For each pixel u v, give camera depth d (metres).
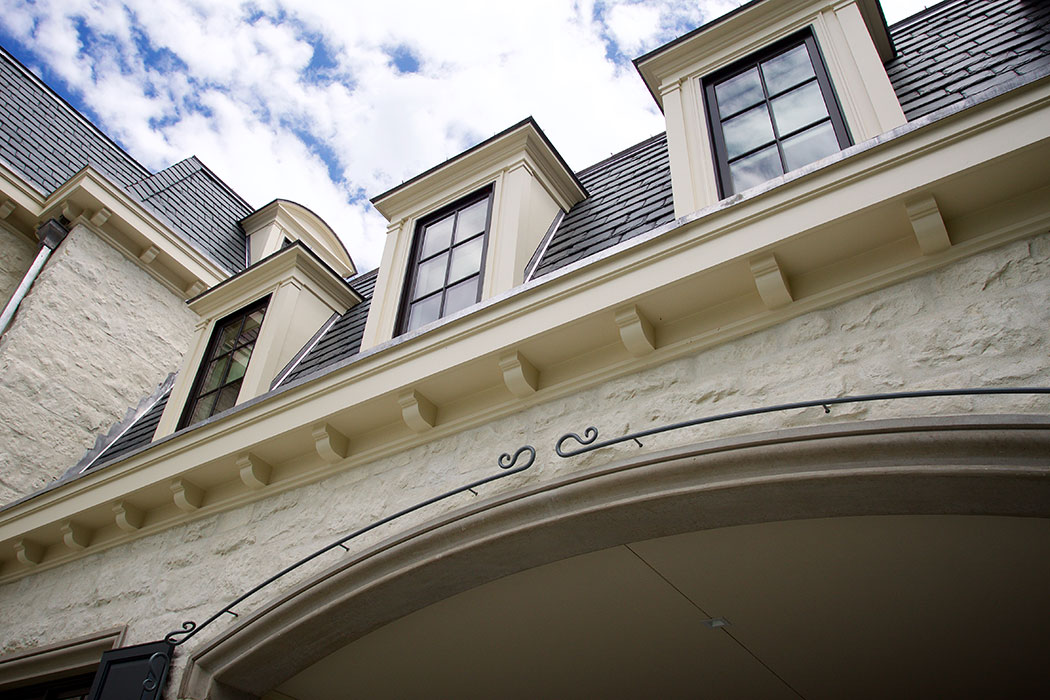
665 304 4.29
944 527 3.65
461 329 4.84
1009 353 3.36
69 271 10.00
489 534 4.16
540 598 4.69
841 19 5.20
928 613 4.20
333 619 4.62
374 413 5.17
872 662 4.70
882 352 3.68
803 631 4.56
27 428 8.97
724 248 4.07
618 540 4.06
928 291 3.72
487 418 4.83
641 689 5.50
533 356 4.68
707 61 5.78
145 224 10.84
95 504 6.25
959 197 3.66
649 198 5.77
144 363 10.54
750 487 3.53
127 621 5.64
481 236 6.32
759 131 5.17
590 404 4.46
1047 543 3.60
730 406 3.94
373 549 4.46
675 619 4.70
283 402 5.49
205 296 8.10
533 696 5.80
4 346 9.03
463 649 5.19
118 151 12.45
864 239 3.89
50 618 6.18
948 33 5.61
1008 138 3.49
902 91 5.13
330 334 7.34
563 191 6.77
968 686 4.74
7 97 10.98
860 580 4.11
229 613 5.11
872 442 3.30
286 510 5.45
